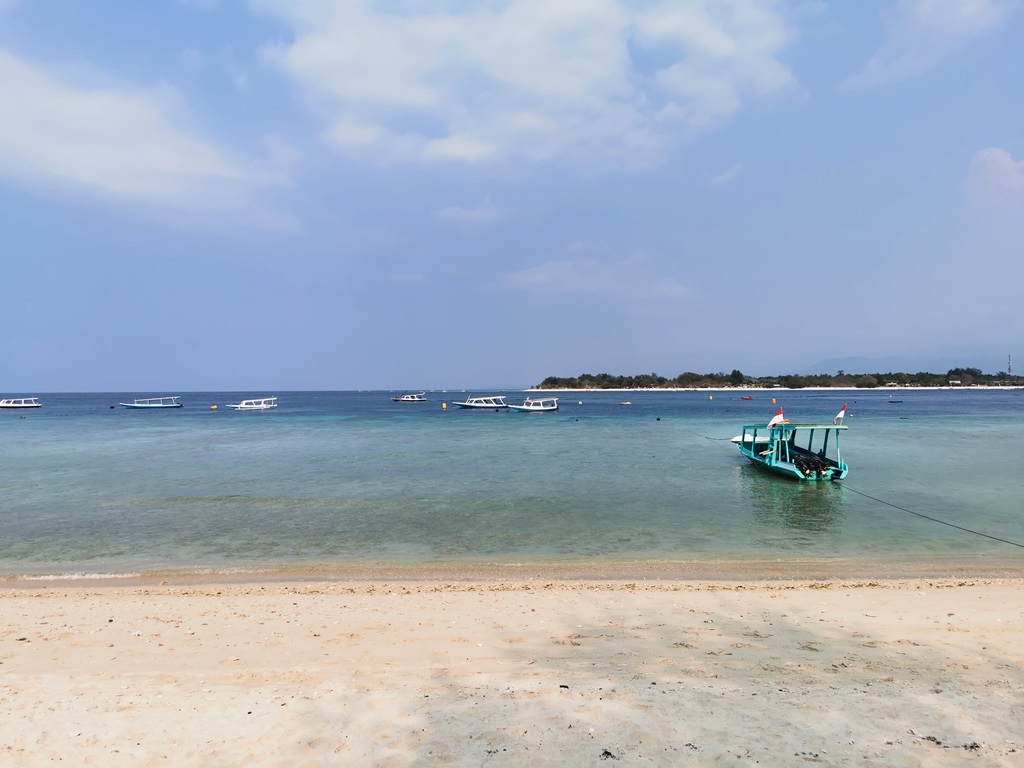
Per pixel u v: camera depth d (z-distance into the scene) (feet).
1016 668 24.20
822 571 43.57
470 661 25.40
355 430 193.57
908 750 17.22
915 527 57.67
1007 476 87.56
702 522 59.77
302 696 21.49
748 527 57.72
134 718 19.69
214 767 16.71
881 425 192.95
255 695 21.63
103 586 40.60
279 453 123.95
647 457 113.29
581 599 35.45
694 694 21.36
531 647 27.25
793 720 19.19
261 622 31.30
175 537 54.65
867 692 21.56
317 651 26.86
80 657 26.32
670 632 29.32
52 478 90.48
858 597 35.40
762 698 20.99
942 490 76.74
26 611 33.65
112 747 17.78
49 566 45.85
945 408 320.91
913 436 152.76
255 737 18.34
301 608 34.01
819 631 29.30
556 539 53.52
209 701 21.08
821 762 16.55
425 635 29.01
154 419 272.72
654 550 49.85
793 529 56.90
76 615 32.83
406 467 100.89
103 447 139.33
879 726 18.76
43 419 273.75
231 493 76.48
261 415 306.76
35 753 17.44
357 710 20.22
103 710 20.39
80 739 18.25
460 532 56.03
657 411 312.29
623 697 21.08
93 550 50.42
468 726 18.93
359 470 97.55
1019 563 45.70
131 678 23.54
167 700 21.22
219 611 33.50
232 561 47.11
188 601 35.83
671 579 41.60
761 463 92.43
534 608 33.63
